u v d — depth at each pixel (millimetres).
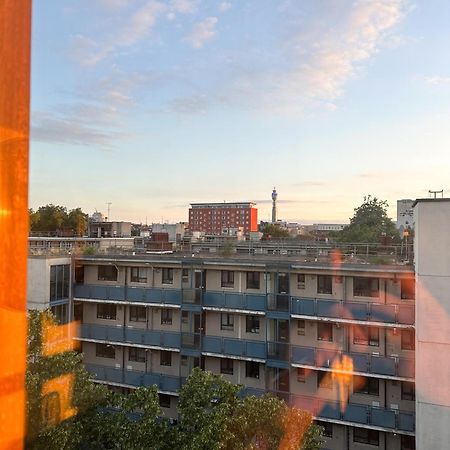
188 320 25812
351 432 22203
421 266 17688
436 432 17172
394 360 20891
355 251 25688
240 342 23938
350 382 22516
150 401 14664
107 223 46594
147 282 27031
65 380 13992
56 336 15852
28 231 2281
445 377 17203
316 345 23203
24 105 2281
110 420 14695
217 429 13523
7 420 2197
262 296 23766
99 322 27828
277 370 23844
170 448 14266
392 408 21516
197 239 41406
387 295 22000
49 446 12336
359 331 22531
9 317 2197
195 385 15125
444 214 17438
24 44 2301
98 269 28062
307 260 24484
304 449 13914
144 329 26359
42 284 24859
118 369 26281
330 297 23109
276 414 13977
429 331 17484
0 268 2156
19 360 2246
